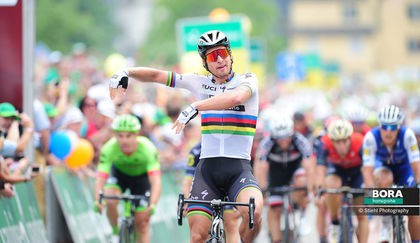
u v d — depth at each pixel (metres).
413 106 81.81
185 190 24.73
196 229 18.92
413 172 24.88
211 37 19.02
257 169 29.23
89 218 29.23
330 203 28.11
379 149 25.09
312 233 36.69
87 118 32.31
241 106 19.33
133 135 25.14
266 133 36.88
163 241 32.00
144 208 25.73
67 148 28.88
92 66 51.53
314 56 112.38
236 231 22.59
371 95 111.75
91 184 30.53
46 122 28.84
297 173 30.72
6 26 27.16
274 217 29.02
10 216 23.20
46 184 27.69
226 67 19.19
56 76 33.94
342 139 26.77
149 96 45.22
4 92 27.16
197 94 19.64
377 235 33.22
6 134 24.81
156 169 25.77
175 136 35.59
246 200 18.81
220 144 19.39
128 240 24.97
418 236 22.84
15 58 27.16
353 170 28.44
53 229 28.00
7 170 22.64
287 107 55.91
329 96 84.06
